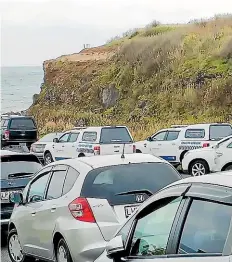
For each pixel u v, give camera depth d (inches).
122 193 320.5
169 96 1663.4
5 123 1341.0
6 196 466.6
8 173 482.0
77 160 346.6
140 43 1947.6
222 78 1558.8
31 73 7135.8
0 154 492.7
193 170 859.4
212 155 835.4
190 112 1556.3
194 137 964.0
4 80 5984.3
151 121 1616.6
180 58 1776.6
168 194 196.1
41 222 350.0
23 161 496.7
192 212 181.9
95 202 314.8
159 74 1775.3
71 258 316.2
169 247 186.5
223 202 168.2
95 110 1931.6
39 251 356.5
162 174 337.1
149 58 1863.9
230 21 1918.1
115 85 1894.7
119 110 1804.9
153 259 190.1
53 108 2154.3
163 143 999.0
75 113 1951.3
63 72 2336.4
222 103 1507.1
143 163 339.3
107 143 961.5
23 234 377.7
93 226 309.3
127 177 328.2
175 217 188.2
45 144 1148.5
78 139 1017.5
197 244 175.6
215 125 960.3
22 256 386.0
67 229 317.1
